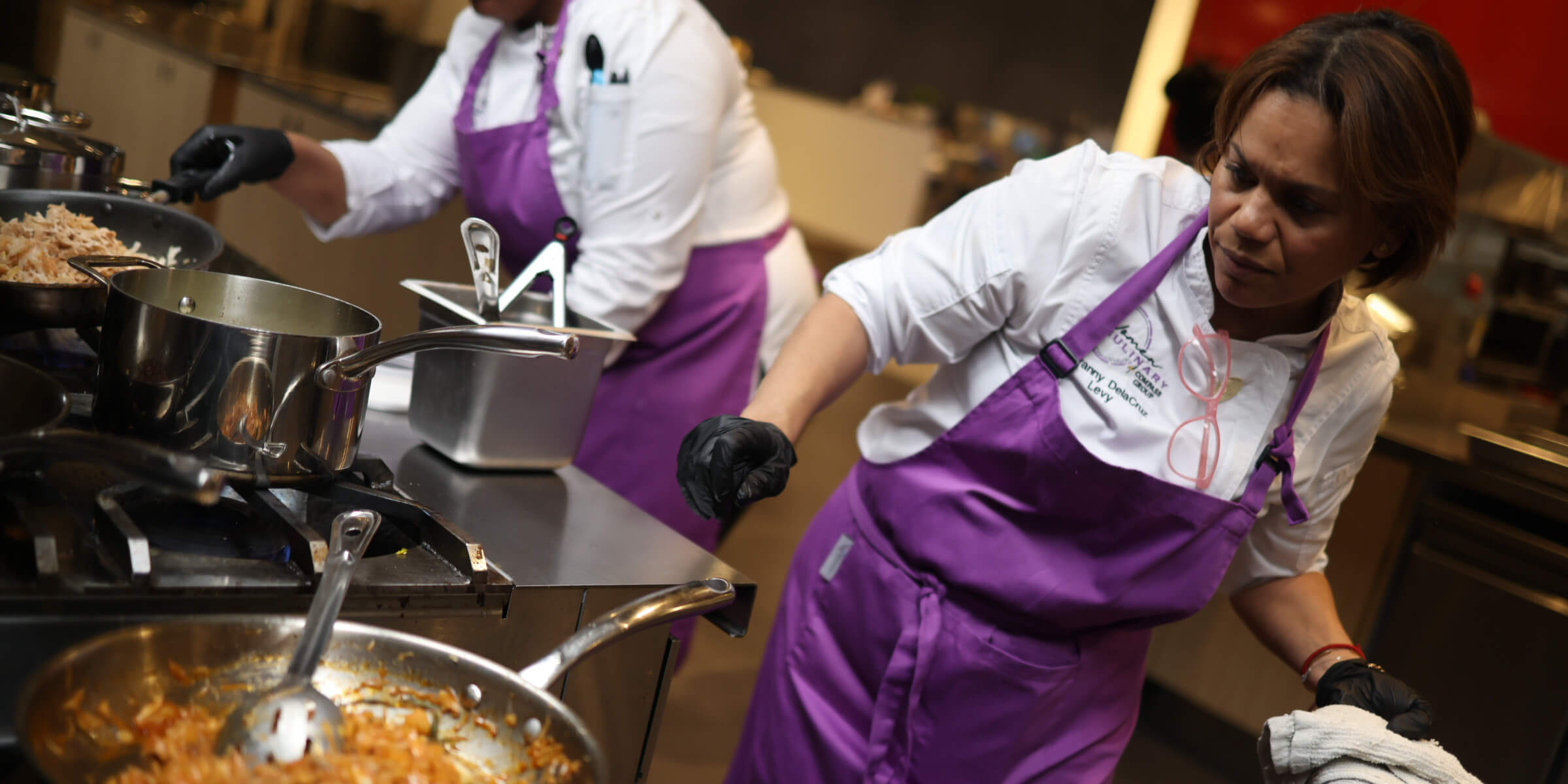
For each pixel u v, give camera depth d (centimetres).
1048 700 120
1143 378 113
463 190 179
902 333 117
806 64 987
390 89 411
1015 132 753
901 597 122
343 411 84
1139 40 795
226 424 79
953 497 119
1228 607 283
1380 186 90
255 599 71
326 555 74
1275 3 418
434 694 65
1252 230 94
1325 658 121
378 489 89
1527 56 355
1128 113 459
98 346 104
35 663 63
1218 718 288
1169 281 112
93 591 65
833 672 127
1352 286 114
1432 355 304
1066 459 112
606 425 176
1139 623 121
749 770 135
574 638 70
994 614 119
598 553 95
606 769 59
